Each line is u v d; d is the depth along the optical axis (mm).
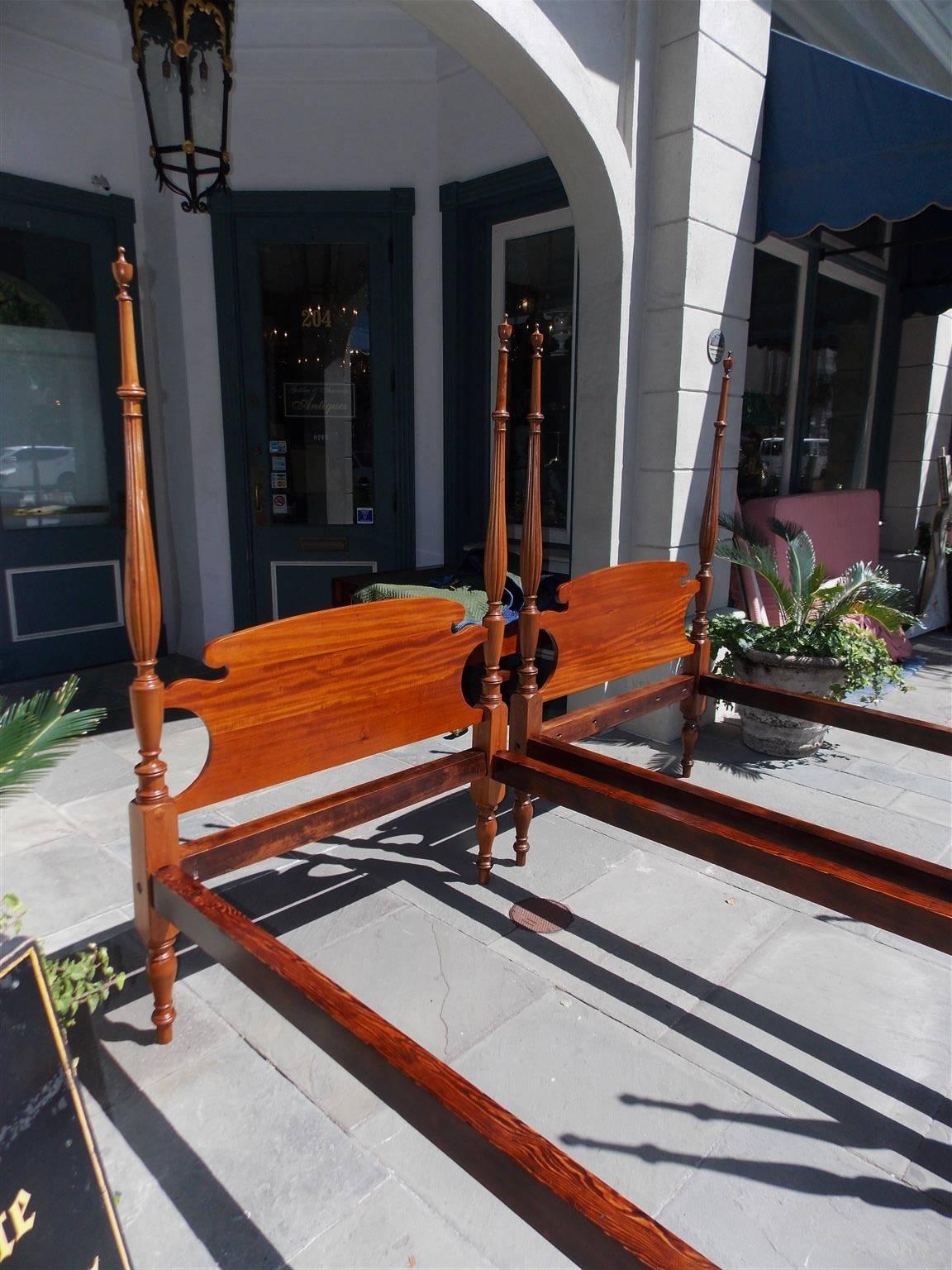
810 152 3688
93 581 5012
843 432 6352
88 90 4539
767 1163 1671
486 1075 1879
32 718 1627
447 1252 1466
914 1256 1479
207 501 5000
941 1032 2082
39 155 4414
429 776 2344
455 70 4547
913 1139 1747
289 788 3449
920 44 5719
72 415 4840
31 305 4586
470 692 3561
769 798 3426
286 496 5121
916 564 6703
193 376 4828
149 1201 1550
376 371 5008
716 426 3293
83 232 4680
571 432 4676
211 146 3178
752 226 3875
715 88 3490
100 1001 1981
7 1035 1135
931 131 3334
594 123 3244
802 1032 2062
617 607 2951
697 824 1977
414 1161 1654
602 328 3627
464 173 4668
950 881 1839
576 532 3926
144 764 1794
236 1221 1513
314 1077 1867
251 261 4809
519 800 2746
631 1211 999
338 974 2225
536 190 4414
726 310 3807
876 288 6336
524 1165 1061
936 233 6109
